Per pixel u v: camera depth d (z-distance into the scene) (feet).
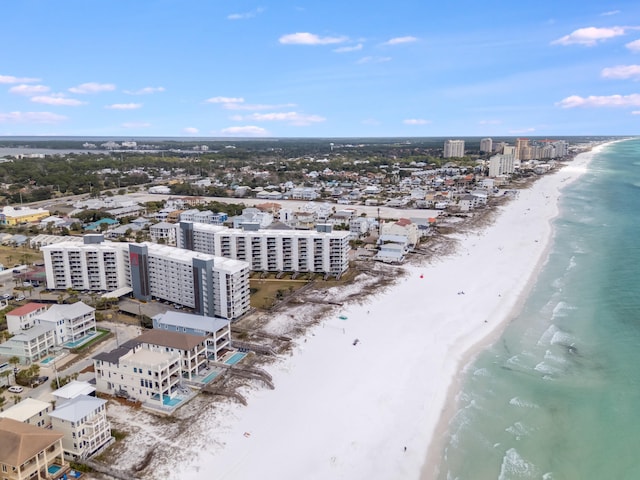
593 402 286.05
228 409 277.44
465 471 231.30
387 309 427.33
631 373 317.01
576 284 491.31
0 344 334.85
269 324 392.47
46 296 451.94
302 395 293.02
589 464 235.20
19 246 642.22
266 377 307.37
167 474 226.79
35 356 335.88
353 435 257.75
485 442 252.21
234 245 520.83
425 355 343.26
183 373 307.37
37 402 250.78
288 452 244.22
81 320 370.73
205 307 404.98
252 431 259.80
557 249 634.84
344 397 290.97
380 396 292.61
